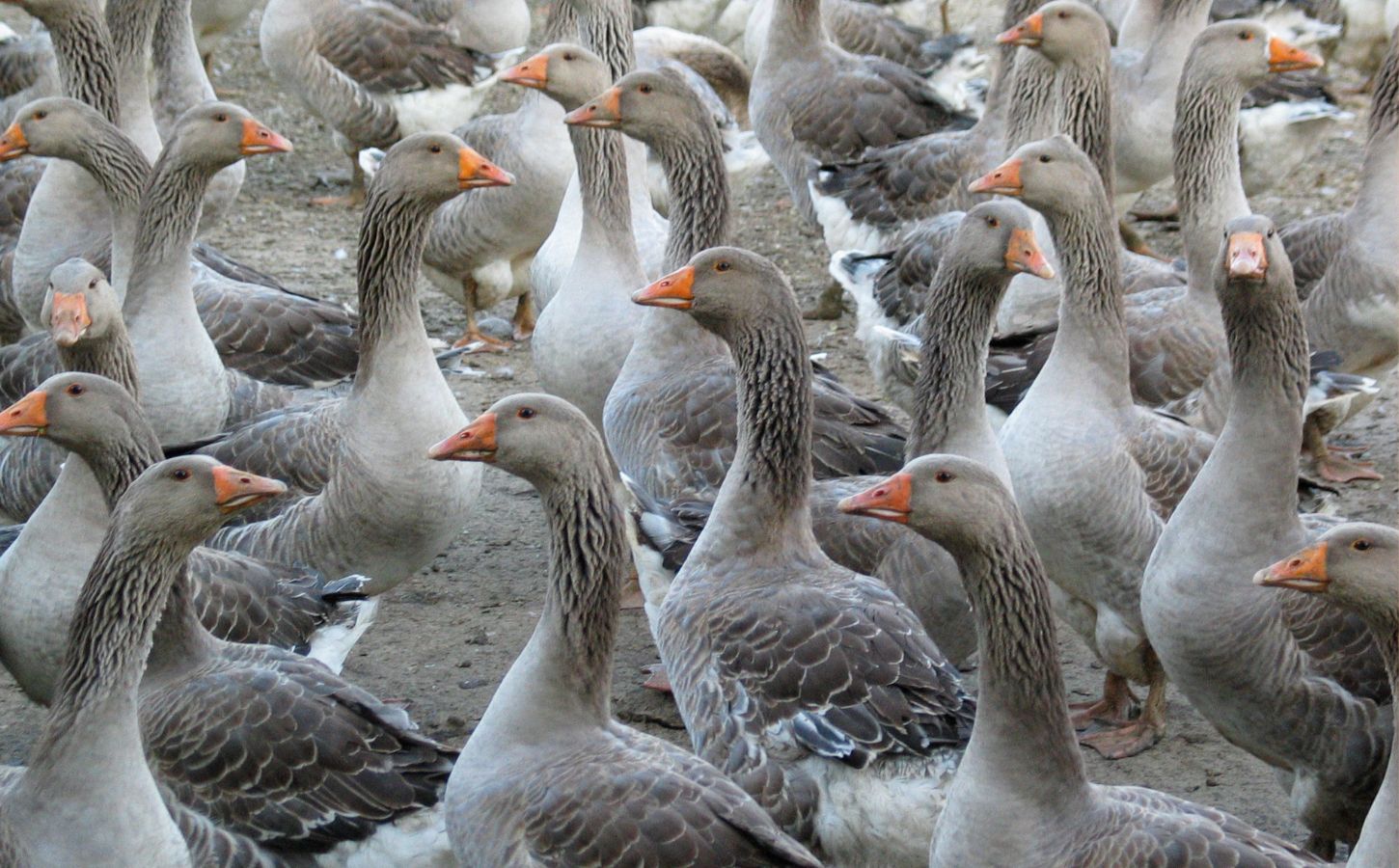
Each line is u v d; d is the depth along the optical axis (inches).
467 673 512.1
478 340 791.7
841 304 826.2
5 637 430.9
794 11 826.8
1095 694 511.2
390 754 371.2
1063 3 651.5
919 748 362.9
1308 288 632.4
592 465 365.1
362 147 940.0
